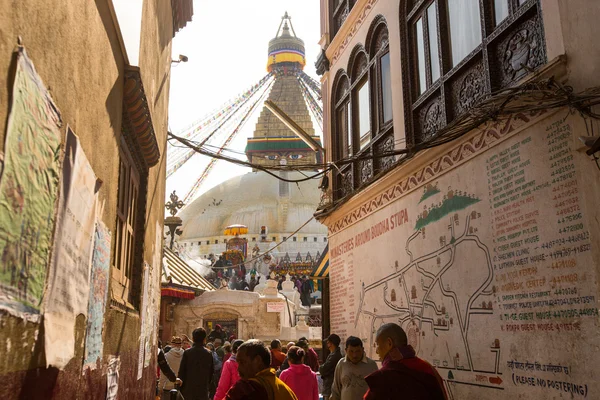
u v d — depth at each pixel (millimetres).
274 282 29344
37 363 2809
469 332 6926
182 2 11383
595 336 4930
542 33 6023
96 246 4219
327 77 13617
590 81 5199
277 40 82938
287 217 75062
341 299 11945
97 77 4074
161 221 10977
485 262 6695
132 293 7242
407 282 8758
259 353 3705
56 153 2980
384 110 10484
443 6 8398
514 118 6297
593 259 5020
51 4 2844
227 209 79562
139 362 7508
